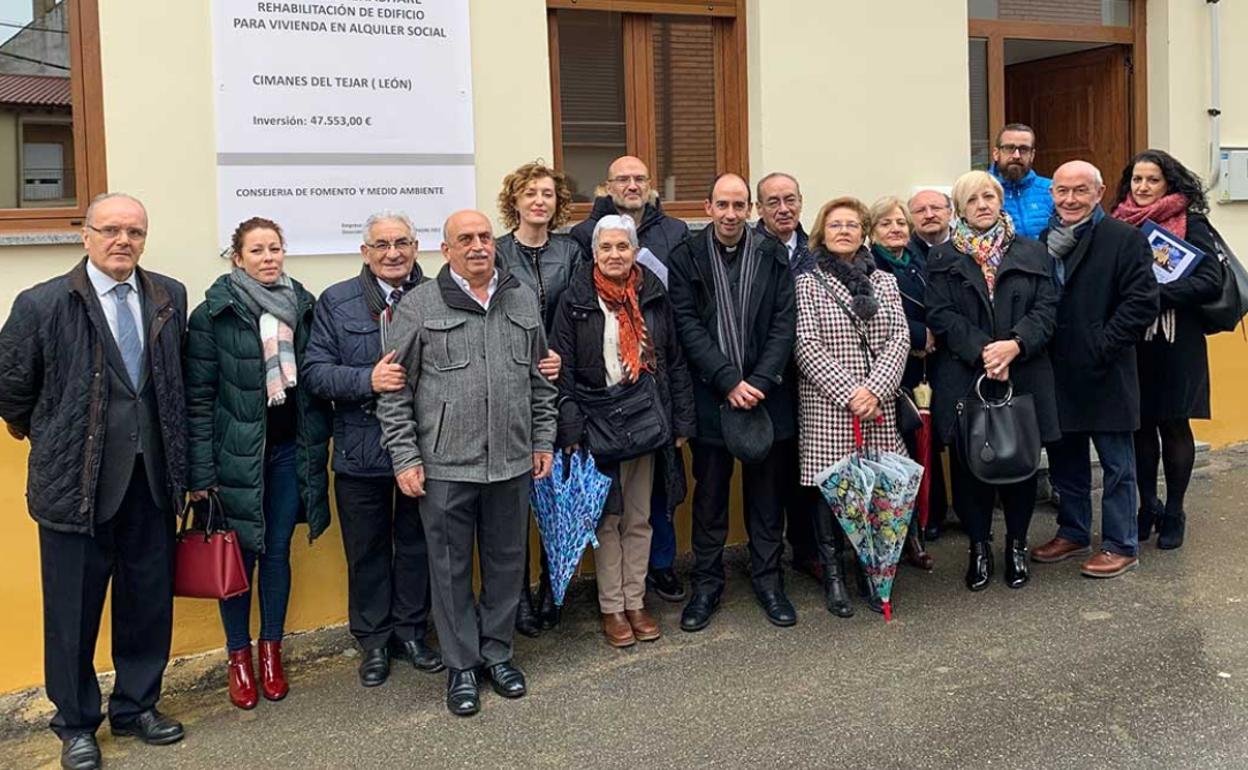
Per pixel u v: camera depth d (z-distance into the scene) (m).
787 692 3.53
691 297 3.97
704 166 5.10
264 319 3.48
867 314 3.99
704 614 4.13
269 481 3.60
